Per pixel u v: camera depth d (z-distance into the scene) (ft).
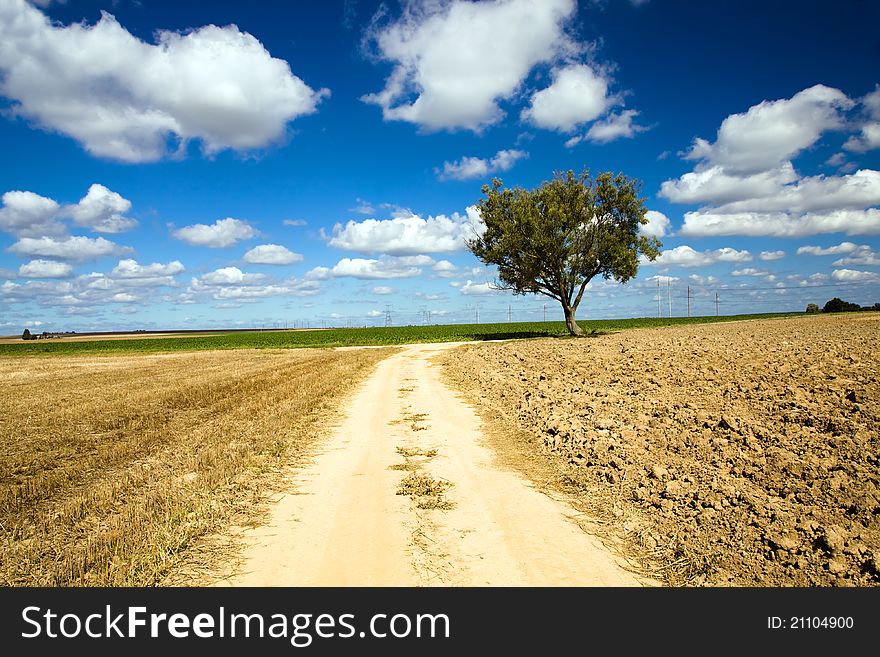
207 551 20.33
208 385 76.18
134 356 195.83
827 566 17.99
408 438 39.47
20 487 28.66
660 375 60.49
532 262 174.50
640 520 22.57
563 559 19.33
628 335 161.38
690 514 22.56
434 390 65.87
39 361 177.27
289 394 62.90
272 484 28.63
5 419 50.57
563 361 84.38
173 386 76.89
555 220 173.78
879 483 23.99
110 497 26.45
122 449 36.52
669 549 19.84
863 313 285.84
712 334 131.85
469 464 32.12
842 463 26.81
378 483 28.76
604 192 173.27
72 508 24.82
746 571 18.08
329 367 102.83
